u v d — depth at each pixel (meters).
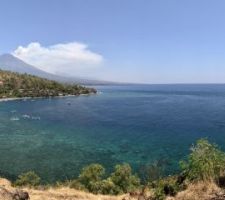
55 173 54.44
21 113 149.62
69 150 72.31
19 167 57.84
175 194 16.19
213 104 188.12
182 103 198.62
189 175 16.45
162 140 83.81
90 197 23.78
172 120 123.19
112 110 163.25
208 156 16.28
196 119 124.38
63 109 168.38
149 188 21.30
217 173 15.54
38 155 67.06
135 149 73.38
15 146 76.00
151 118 130.38
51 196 22.83
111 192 32.88
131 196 21.84
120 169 35.66
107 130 102.12
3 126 109.75
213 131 95.50
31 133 95.56
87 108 173.38
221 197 13.45
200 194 14.30
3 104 195.12
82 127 108.69
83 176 35.69
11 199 17.17
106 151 71.56
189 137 87.19
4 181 29.02
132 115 141.88
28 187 28.34
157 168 45.91
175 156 65.75
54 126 110.75
